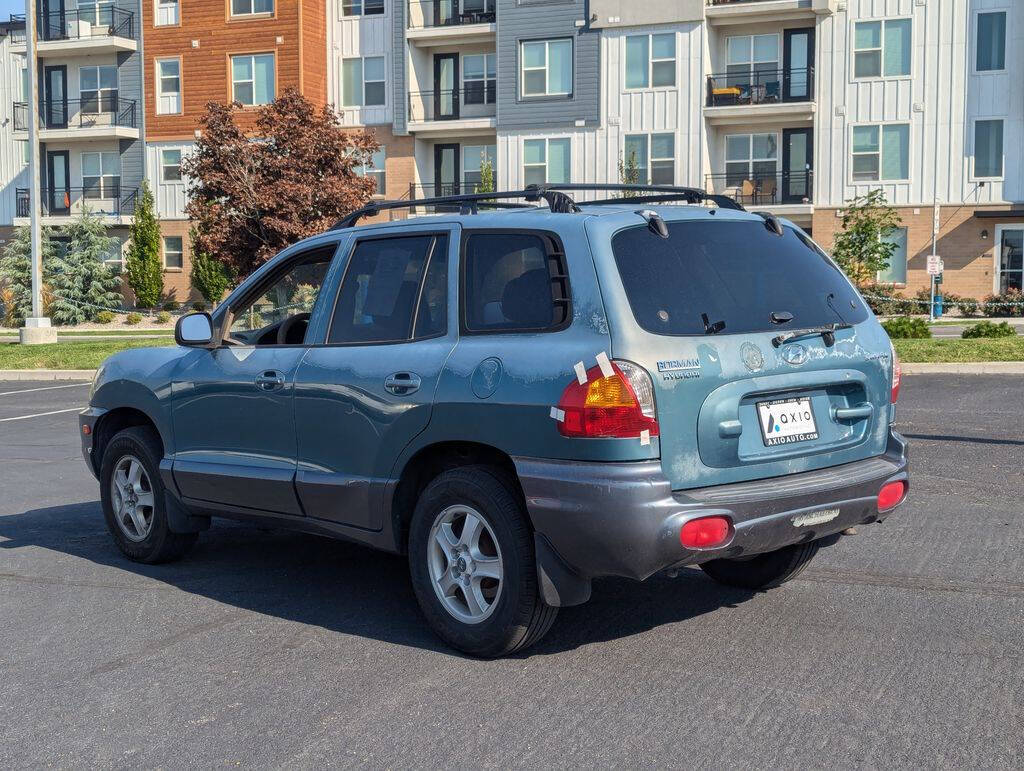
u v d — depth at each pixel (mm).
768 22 38250
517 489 4801
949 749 3873
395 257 5445
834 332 4984
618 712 4270
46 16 46812
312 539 7445
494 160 42469
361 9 42750
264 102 43062
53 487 9727
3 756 4020
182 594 6117
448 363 4949
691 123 38031
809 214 38062
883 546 6828
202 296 45344
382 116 42750
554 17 39312
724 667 4750
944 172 36344
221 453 6086
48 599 6066
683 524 4363
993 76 35656
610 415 4371
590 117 39219
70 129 45406
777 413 4785
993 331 20641
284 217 26250
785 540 4715
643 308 4539
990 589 5871
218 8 43438
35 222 28375
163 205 45531
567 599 4660
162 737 4148
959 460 9750
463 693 4520
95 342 28406
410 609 5773
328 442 5465
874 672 4648
